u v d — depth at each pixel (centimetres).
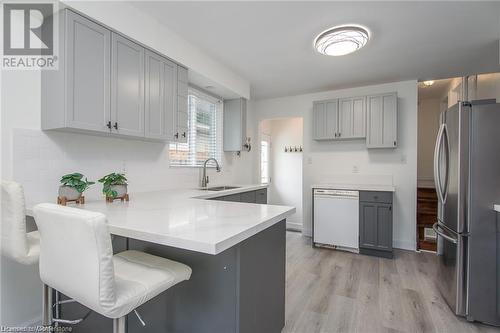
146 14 213
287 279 264
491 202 188
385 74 341
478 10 200
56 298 157
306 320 192
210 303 127
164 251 139
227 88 328
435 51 272
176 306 135
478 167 191
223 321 124
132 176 250
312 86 394
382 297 227
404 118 369
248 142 465
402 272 283
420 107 519
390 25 222
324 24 223
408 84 366
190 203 186
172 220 128
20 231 120
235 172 429
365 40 239
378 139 358
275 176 566
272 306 160
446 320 195
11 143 165
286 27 229
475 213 192
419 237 388
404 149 369
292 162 550
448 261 215
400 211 371
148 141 265
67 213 91
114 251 154
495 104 187
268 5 199
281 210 156
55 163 187
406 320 194
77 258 90
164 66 236
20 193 120
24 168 171
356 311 205
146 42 214
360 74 342
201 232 105
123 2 195
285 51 277
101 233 85
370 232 337
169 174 295
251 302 133
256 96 451
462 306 196
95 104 180
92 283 86
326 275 274
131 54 205
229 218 133
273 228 161
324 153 422
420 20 214
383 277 270
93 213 88
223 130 393
